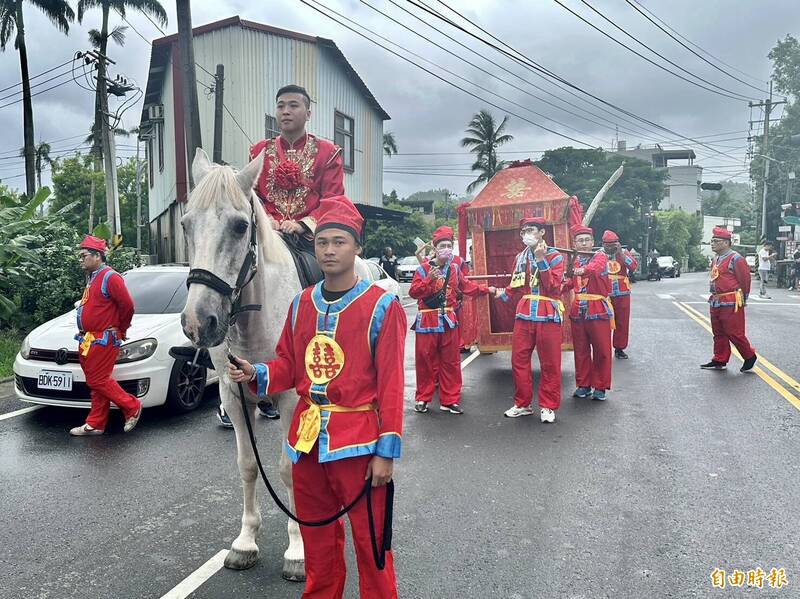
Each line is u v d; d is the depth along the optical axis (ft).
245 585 11.16
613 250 32.83
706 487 15.42
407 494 15.14
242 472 11.69
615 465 17.04
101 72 63.05
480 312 30.55
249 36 59.52
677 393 25.22
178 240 65.67
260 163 10.34
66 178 114.11
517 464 17.20
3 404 23.53
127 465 17.19
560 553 12.21
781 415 21.85
